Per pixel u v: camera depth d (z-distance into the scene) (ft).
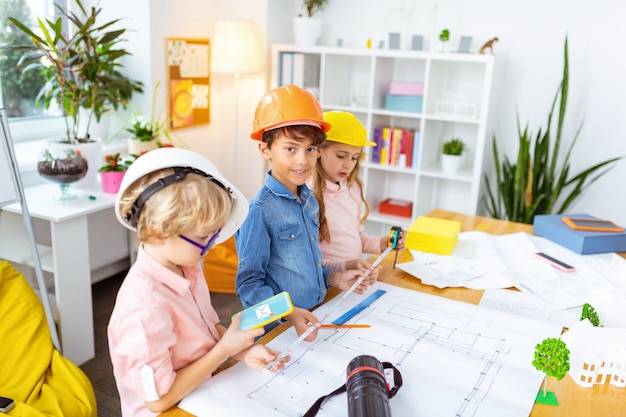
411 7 12.03
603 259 6.13
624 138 10.85
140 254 3.21
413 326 4.20
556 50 11.06
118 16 11.11
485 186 12.16
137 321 2.99
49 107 10.02
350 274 4.79
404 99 11.69
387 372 3.47
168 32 11.37
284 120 4.21
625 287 5.33
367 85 12.89
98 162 9.23
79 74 9.33
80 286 7.98
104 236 10.50
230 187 3.19
